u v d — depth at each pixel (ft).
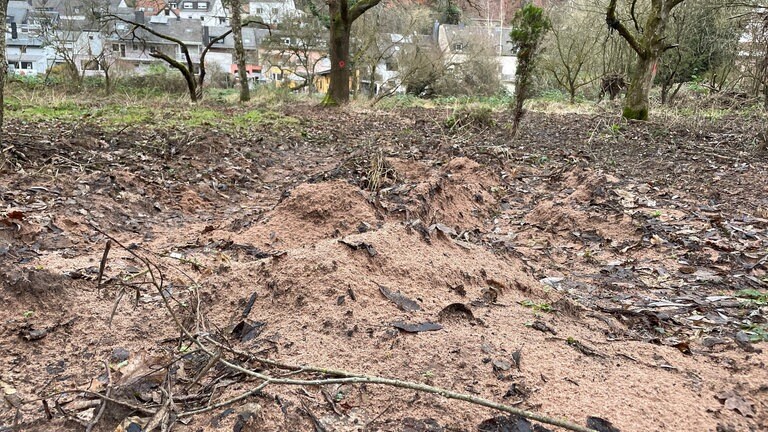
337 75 64.28
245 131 36.58
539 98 83.25
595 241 15.47
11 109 42.34
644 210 17.87
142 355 7.41
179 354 7.54
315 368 6.37
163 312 8.85
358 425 5.92
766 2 56.24
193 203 18.79
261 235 13.83
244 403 6.17
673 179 24.34
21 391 6.85
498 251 12.70
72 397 6.69
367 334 7.55
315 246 9.68
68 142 24.91
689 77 77.56
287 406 6.12
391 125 46.19
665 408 6.49
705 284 12.08
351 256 9.20
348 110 60.13
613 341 8.47
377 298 8.45
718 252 14.11
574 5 78.23
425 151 30.32
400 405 6.23
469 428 5.90
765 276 12.52
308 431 5.84
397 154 28.12
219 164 25.02
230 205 19.54
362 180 20.12
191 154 26.17
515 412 5.58
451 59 95.76
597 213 17.19
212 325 8.22
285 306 8.38
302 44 97.86
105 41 84.69
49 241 12.49
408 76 86.17
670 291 11.75
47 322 8.41
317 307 8.14
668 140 36.96
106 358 7.63
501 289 10.00
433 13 94.07
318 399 6.30
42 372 7.32
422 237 10.65
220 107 60.23
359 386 6.50
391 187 18.65
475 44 97.76
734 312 10.39
